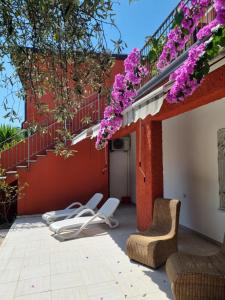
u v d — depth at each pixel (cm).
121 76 575
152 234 555
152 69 561
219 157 642
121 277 467
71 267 520
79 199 1109
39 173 1066
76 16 246
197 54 297
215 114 657
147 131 693
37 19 239
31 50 264
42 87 290
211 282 342
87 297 403
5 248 648
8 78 287
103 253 596
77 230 770
